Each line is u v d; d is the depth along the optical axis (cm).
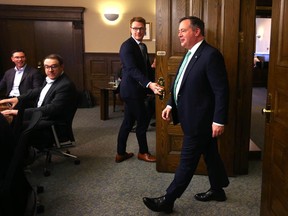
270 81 173
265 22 1052
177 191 216
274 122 169
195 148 210
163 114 235
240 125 292
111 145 398
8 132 154
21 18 650
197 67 201
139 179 292
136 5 667
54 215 228
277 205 167
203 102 204
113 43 681
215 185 239
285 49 153
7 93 430
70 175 303
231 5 263
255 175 300
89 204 245
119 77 590
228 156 288
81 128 486
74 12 655
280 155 162
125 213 231
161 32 279
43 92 320
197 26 203
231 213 229
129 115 325
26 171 301
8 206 143
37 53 668
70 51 675
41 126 279
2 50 658
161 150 303
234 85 274
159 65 285
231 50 270
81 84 689
